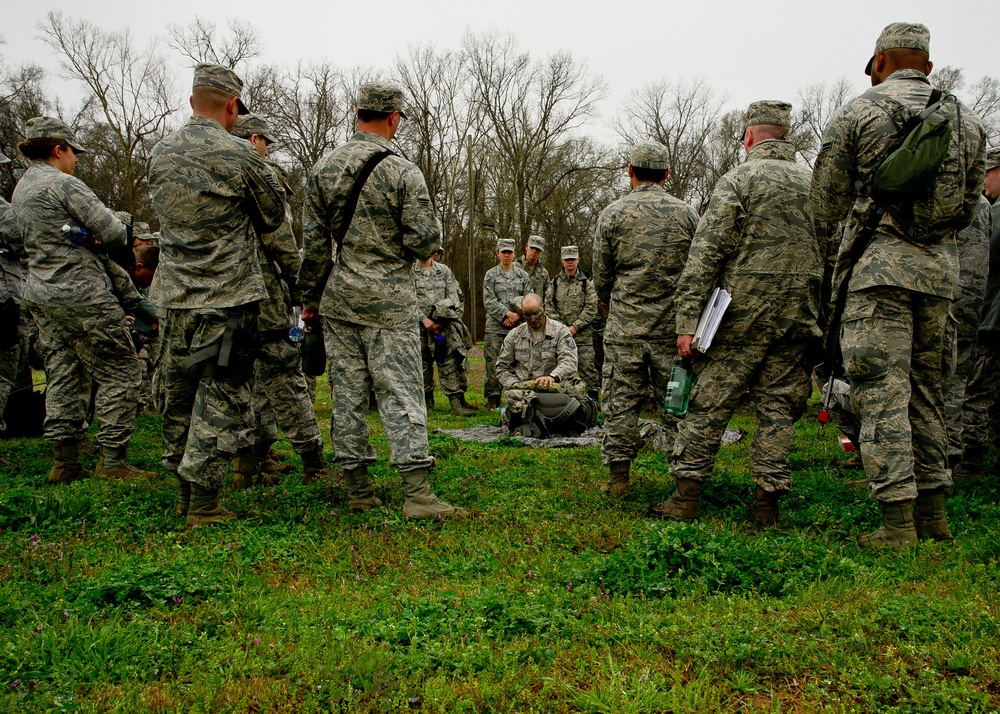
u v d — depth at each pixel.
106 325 5.59
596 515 4.60
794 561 3.52
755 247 4.23
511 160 36.19
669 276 5.03
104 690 2.44
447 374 10.20
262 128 5.59
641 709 2.36
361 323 4.47
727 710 2.38
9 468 5.91
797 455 6.59
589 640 2.80
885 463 3.83
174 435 4.49
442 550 3.91
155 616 2.98
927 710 2.29
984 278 5.32
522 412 7.83
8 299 6.02
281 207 4.55
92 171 30.03
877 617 2.86
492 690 2.44
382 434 7.84
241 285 4.27
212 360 4.17
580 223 38.59
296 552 3.80
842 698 2.39
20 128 28.73
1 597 3.09
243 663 2.58
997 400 5.91
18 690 2.40
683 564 3.43
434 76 35.78
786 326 4.26
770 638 2.74
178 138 4.21
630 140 37.03
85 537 4.01
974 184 3.81
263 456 5.73
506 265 10.84
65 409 5.56
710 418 4.41
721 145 36.97
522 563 3.66
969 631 2.72
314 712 2.36
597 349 10.26
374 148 4.45
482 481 5.55
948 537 3.96
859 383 3.95
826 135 3.95
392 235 4.48
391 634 2.80
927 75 4.04
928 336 3.92
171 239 4.21
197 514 4.29
